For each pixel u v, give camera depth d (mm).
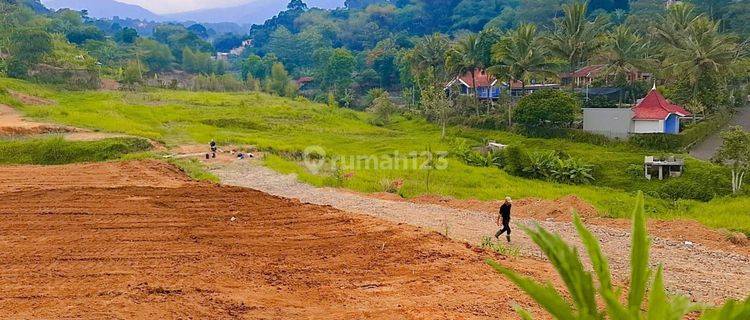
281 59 137250
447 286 10484
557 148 44125
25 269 10977
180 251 12477
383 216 18562
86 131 37531
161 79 105812
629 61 55812
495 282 10758
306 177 26484
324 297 9805
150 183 22422
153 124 46531
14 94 51344
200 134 41188
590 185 33875
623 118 45281
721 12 85812
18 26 90562
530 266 12133
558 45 55531
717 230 17438
